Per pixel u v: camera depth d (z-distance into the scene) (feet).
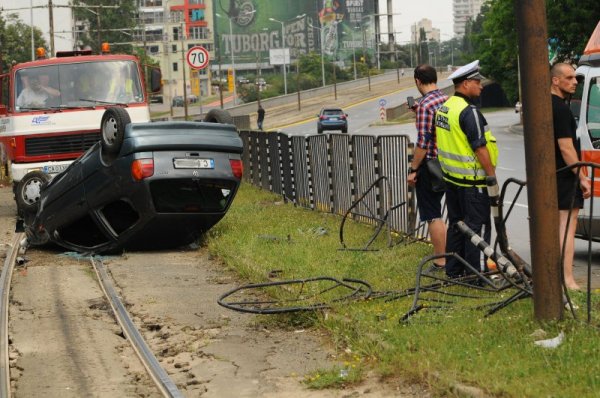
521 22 32.55
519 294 35.27
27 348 37.47
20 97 84.84
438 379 27.96
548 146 32.68
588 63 51.67
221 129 62.13
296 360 33.55
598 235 50.08
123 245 62.85
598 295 37.81
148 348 36.35
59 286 51.06
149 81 88.38
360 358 32.42
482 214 41.14
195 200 61.46
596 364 27.58
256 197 95.96
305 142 83.25
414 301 36.42
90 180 61.98
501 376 27.40
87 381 32.55
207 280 50.96
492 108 490.90
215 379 32.01
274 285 42.73
